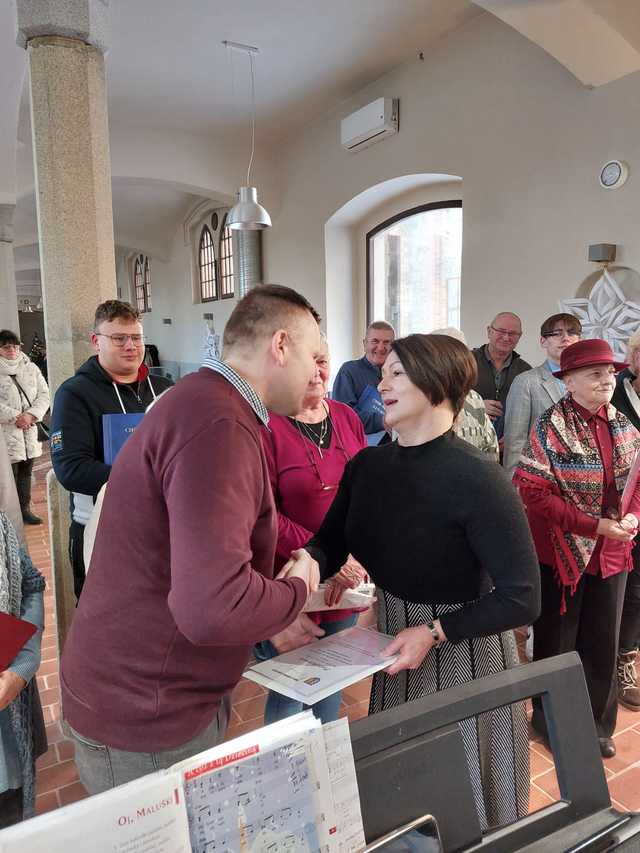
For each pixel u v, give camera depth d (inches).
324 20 182.7
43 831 19.4
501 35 173.5
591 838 28.5
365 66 214.5
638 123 139.6
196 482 34.7
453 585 51.3
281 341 40.6
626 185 143.3
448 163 196.7
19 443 198.8
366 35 192.1
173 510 35.2
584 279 154.7
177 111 254.8
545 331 111.8
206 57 205.3
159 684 40.7
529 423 112.3
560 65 156.8
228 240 382.0
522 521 49.0
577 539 81.6
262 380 41.1
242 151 294.5
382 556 53.8
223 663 43.0
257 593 35.7
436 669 52.7
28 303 837.2
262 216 224.1
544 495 81.4
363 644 49.9
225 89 232.7
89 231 104.1
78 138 102.3
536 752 86.8
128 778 41.9
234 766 22.9
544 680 32.3
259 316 40.6
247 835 22.8
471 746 50.5
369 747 27.2
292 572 43.8
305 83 227.9
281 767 23.8
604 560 82.7
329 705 72.4
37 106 100.7
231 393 38.9
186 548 34.1
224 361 41.7
